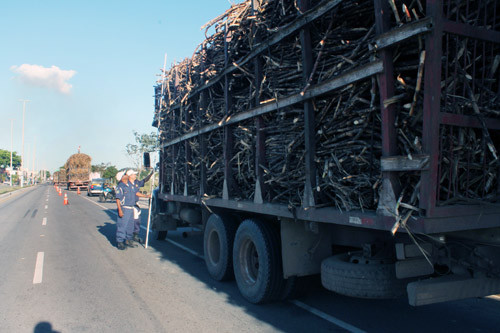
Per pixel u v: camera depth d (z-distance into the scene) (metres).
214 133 5.50
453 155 2.57
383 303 4.42
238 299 4.63
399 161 2.50
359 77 2.81
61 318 4.01
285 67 3.84
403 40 2.46
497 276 2.86
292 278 4.22
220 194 5.47
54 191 45.19
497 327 3.64
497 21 2.84
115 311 4.21
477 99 2.71
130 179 8.14
